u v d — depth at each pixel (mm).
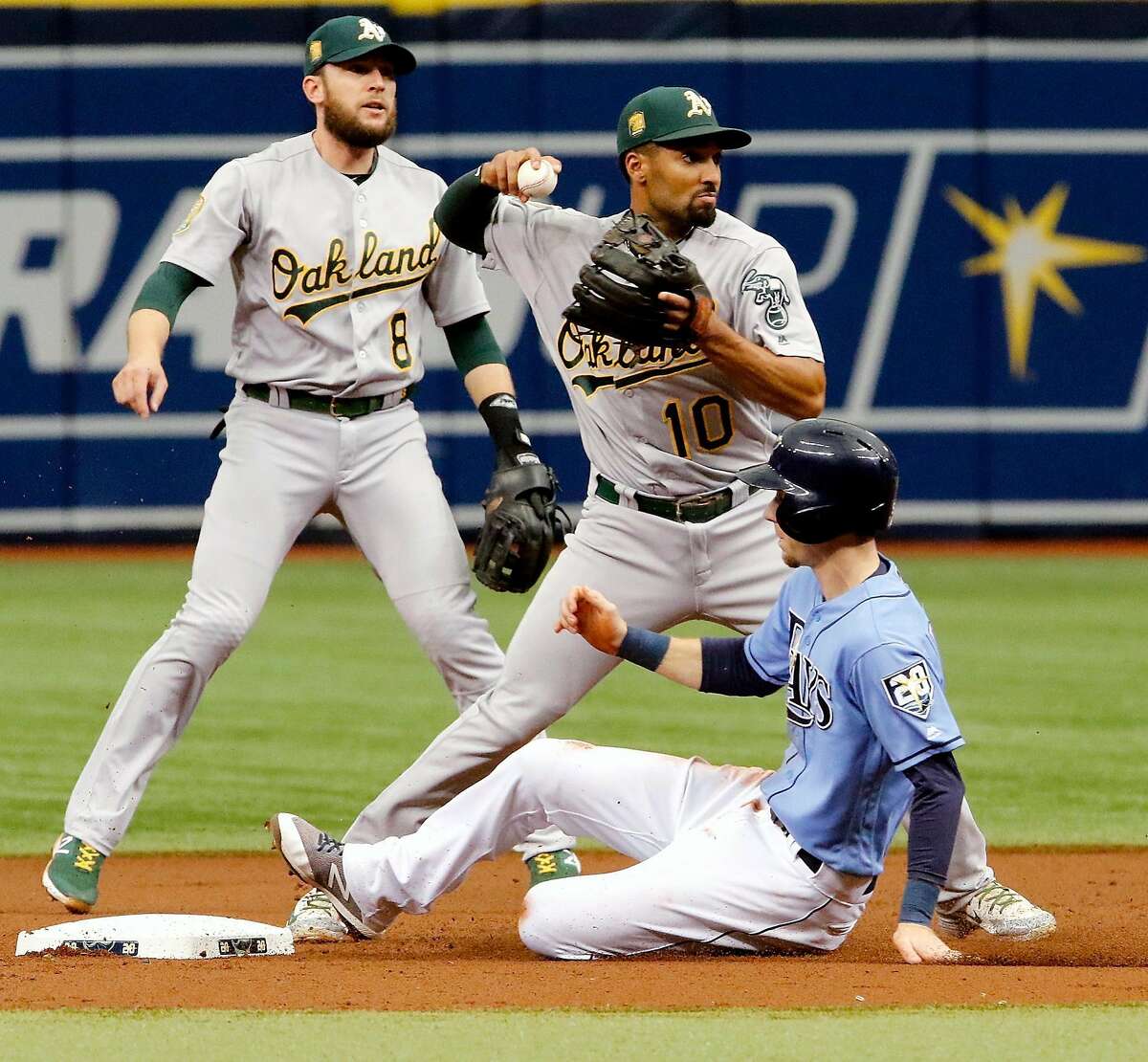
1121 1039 12094
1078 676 34375
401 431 18719
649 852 15688
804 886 14742
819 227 52188
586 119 51344
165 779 26391
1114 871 21078
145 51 51062
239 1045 12008
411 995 13469
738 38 51562
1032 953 16734
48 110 51062
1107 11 51656
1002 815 24156
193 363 51219
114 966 14758
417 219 18656
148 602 43281
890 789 14609
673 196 16531
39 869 21484
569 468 50844
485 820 15812
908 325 52375
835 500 14133
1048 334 52438
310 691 33250
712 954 15234
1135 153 52000
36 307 51438
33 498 51906
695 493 17047
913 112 51875
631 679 35125
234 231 18078
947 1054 11742
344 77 18047
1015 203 52188
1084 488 52812
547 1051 11805
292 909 19125
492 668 18562
